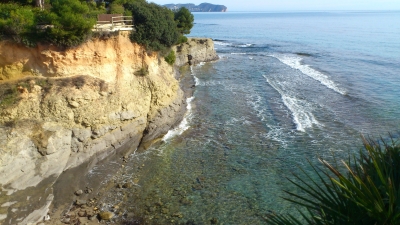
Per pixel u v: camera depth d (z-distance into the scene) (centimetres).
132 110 2372
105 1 3372
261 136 2605
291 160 2236
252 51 7244
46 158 1891
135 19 2516
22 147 1808
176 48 5256
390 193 484
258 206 1766
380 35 9456
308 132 2655
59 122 1998
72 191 1856
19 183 1744
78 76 2141
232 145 2461
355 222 536
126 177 2023
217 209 1739
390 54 6144
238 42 9069
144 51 2523
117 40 2309
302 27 14175
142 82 2503
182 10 4841
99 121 2150
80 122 2073
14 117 1873
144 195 1845
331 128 2730
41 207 1702
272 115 3031
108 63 2284
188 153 2342
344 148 2377
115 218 1650
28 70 2056
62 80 2078
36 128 1903
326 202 600
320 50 7069
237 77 4566
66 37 2042
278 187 1938
